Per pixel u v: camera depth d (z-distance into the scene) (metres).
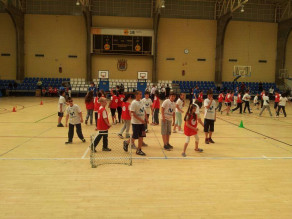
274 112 16.31
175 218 3.43
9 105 17.77
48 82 26.52
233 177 4.96
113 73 27.23
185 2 27.22
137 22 26.95
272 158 6.26
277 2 27.42
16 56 26.09
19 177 4.79
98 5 26.55
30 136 8.30
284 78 27.58
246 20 27.70
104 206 3.72
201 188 4.42
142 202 3.87
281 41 27.47
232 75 28.03
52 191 4.20
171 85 26.92
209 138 7.83
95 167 5.38
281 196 4.16
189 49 27.61
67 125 10.36
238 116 14.25
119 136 8.30
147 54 26.91
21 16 25.86
